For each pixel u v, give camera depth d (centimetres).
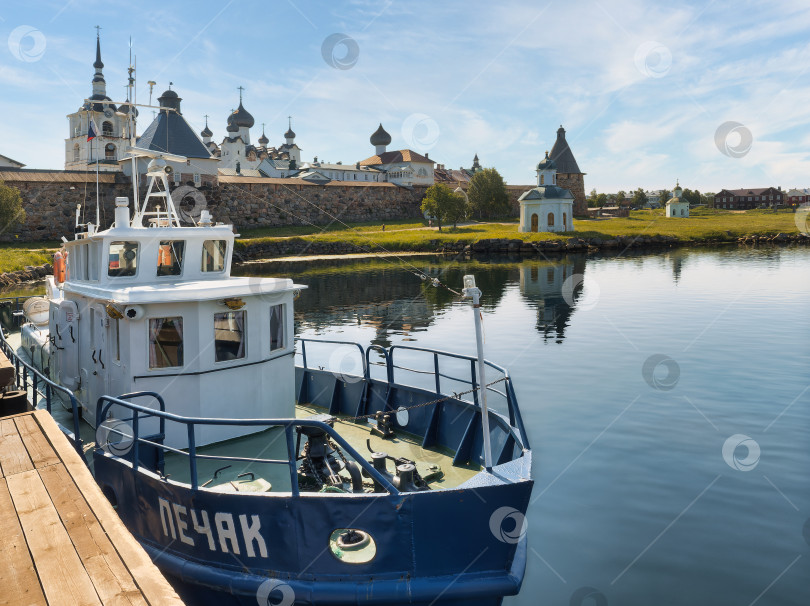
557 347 2208
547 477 1055
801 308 2958
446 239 8050
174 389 859
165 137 7519
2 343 1340
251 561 595
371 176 11988
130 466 691
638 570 771
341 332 2684
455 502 557
